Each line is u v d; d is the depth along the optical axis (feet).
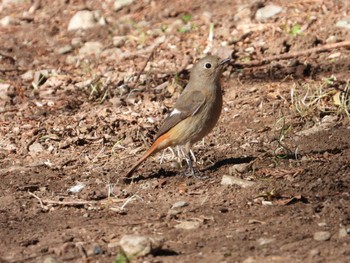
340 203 34.55
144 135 45.96
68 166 42.80
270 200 35.63
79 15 66.08
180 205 35.78
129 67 57.26
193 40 60.13
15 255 31.45
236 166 39.60
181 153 42.52
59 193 38.65
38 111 51.08
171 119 40.45
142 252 30.27
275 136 44.39
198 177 39.60
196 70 41.24
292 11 61.21
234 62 55.42
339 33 56.80
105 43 62.39
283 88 50.44
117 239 32.32
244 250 30.40
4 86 55.57
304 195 35.83
